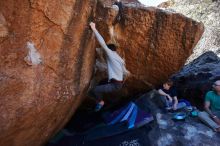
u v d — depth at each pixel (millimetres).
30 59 3686
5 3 3334
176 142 5887
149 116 6211
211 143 5883
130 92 6957
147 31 6105
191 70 8398
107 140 5852
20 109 3652
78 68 4645
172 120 6336
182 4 11594
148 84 6812
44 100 3975
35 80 3783
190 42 6137
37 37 3740
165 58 6344
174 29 6090
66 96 4414
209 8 10930
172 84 7078
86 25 4523
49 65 3967
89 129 6008
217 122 6168
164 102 6695
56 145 5766
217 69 7973
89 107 6395
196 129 6121
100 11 5648
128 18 5980
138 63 6469
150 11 5965
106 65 5754
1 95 3436
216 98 6387
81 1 4191
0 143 3711
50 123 4570
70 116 5516
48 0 3701
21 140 4094
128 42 6188
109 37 5867
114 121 6098
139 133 5965
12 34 3461
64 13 3967
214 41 9852
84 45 4629
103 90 6000
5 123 3520
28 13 3562
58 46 4055
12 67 3510
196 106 7348
